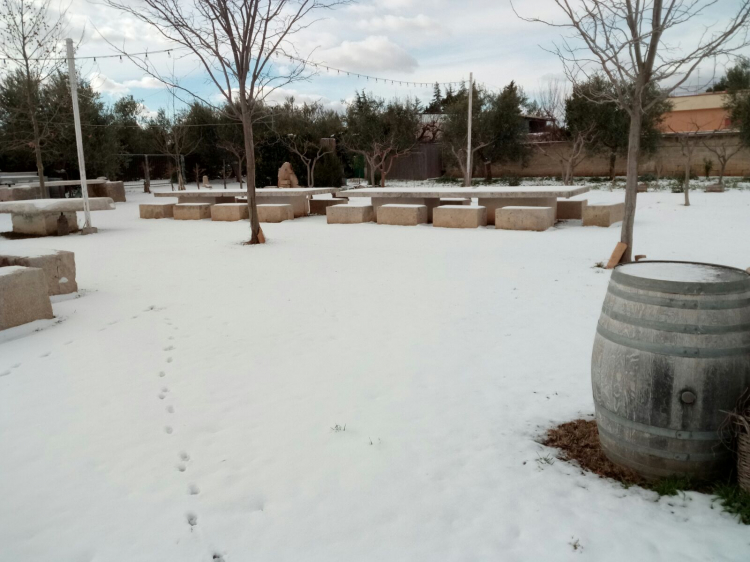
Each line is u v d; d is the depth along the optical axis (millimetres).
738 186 23875
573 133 28750
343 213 15969
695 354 2643
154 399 4066
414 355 4914
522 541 2477
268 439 3445
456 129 30875
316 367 4664
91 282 8242
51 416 3816
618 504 2715
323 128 35250
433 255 10039
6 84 24656
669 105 27328
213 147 35344
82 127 26594
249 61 11242
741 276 2809
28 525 2684
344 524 2629
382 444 3355
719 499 2682
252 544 2510
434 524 2613
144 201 26719
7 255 7047
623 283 2893
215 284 7961
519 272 8344
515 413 3746
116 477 3064
